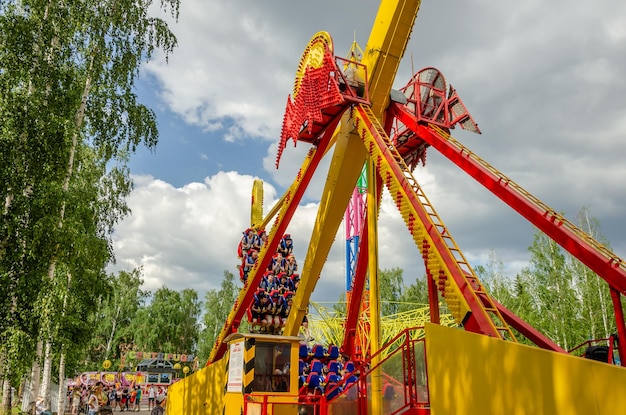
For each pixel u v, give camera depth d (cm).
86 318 2378
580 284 3847
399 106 1827
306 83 1811
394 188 1392
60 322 1565
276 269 2662
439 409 722
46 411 1886
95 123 2072
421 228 1233
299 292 2042
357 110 1700
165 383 5938
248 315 2498
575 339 3750
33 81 1667
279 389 1320
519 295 5125
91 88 2103
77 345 2233
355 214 3759
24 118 1563
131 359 7588
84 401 3759
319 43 1802
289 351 1365
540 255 4134
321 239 1948
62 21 1820
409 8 1666
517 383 587
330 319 4453
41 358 1922
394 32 1695
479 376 648
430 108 1927
